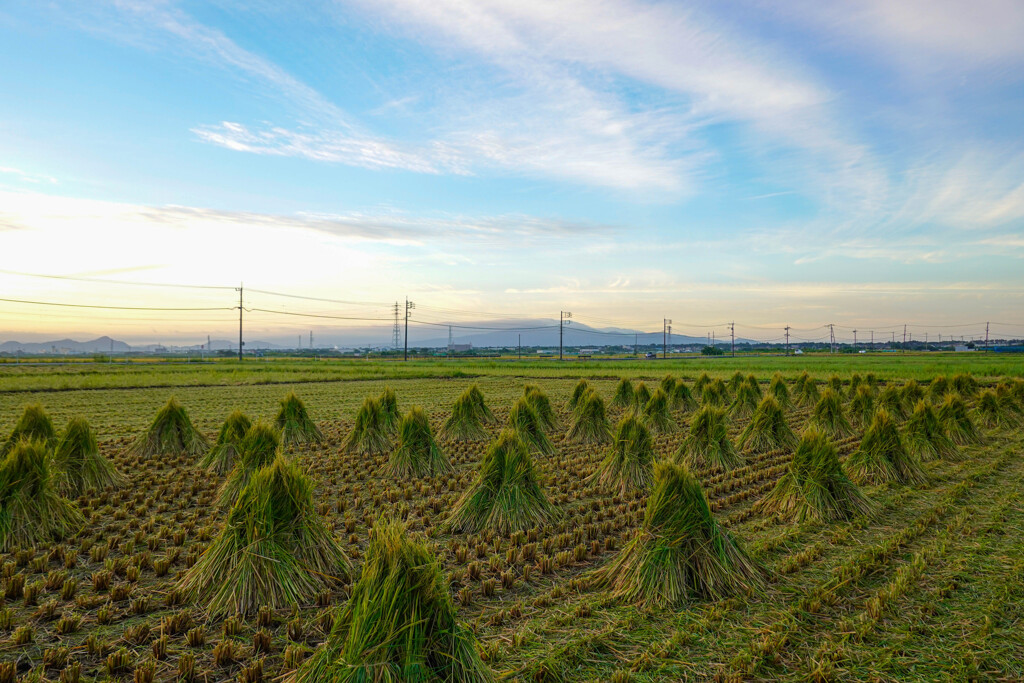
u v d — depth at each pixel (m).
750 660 4.71
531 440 13.74
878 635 5.11
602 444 15.18
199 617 5.53
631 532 7.70
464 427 15.66
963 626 5.24
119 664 4.61
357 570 6.62
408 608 4.13
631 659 4.77
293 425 14.80
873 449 11.00
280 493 6.21
